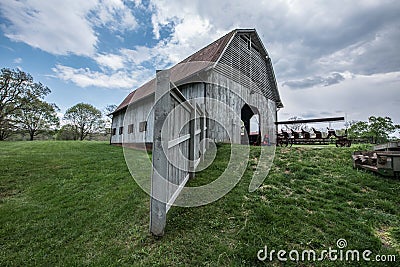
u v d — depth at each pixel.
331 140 7.02
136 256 1.76
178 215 2.44
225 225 2.23
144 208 2.65
